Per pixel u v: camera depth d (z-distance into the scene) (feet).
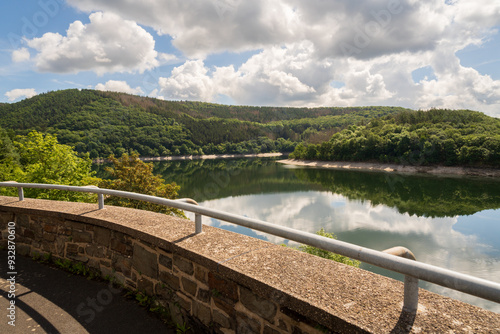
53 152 62.08
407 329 4.08
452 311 4.48
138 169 71.72
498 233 105.81
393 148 338.34
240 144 537.24
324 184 244.22
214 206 164.25
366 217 134.51
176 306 7.91
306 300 4.85
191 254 7.03
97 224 10.05
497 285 3.30
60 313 8.45
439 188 214.07
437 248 91.35
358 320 4.30
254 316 5.94
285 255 6.73
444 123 343.67
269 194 204.03
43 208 11.83
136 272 9.21
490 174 264.72
